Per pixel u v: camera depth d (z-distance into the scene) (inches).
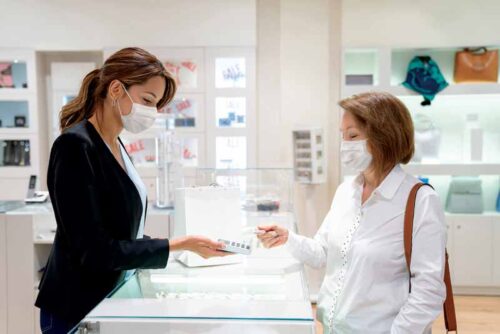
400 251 49.0
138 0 157.5
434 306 45.8
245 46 157.3
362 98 51.7
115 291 45.6
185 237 47.1
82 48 158.9
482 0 153.2
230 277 51.4
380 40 156.2
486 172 154.2
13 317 111.1
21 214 109.7
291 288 47.2
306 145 151.0
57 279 47.7
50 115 172.6
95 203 44.8
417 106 166.1
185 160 168.1
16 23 158.2
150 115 48.8
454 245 155.8
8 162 167.0
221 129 160.2
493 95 155.1
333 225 56.9
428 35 155.1
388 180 51.1
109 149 48.6
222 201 60.3
